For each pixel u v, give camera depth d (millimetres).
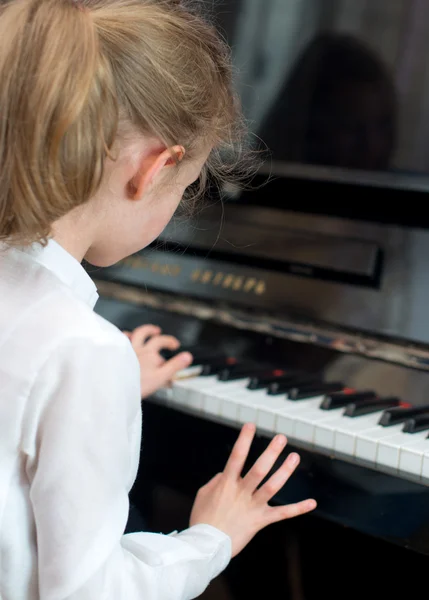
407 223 1352
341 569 1469
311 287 1396
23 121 737
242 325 1447
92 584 746
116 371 778
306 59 1443
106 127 754
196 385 1268
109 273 1623
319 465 1108
